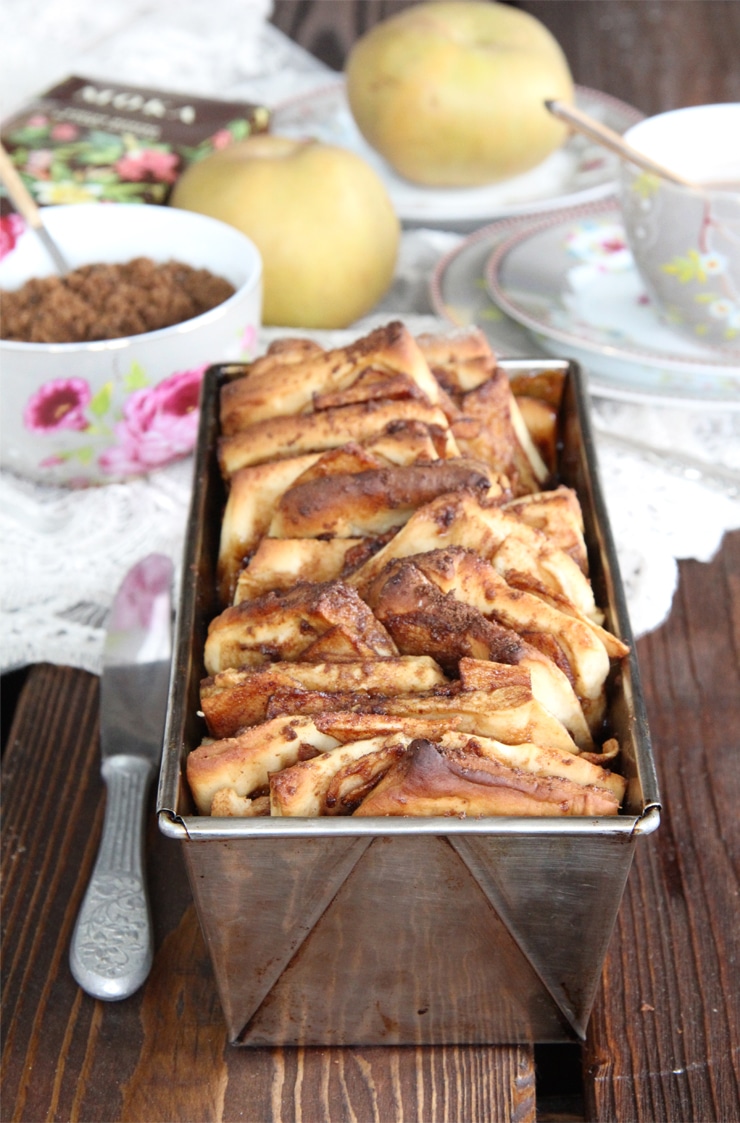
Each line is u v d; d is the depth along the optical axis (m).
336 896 0.57
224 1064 0.60
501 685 0.59
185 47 1.07
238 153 0.84
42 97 0.94
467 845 0.56
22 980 0.62
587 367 0.78
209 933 0.58
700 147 0.81
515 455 0.69
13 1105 0.59
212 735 0.60
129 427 0.75
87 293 0.78
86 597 0.72
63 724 0.68
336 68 1.09
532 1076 0.60
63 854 0.64
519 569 0.62
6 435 0.75
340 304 0.83
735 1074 0.60
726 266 0.76
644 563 0.71
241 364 0.71
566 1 1.23
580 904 0.57
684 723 0.67
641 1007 0.61
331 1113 0.59
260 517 0.66
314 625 0.61
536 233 0.85
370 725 0.58
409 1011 0.59
